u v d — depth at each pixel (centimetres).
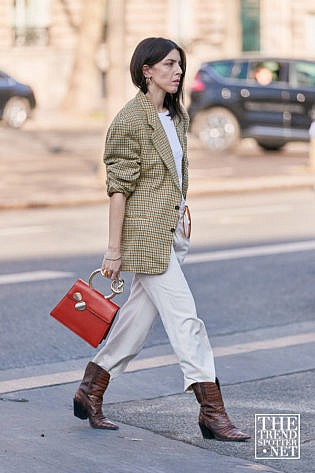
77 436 652
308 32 4209
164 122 636
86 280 1184
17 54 4006
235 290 1140
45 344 918
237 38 3991
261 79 2675
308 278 1205
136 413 716
